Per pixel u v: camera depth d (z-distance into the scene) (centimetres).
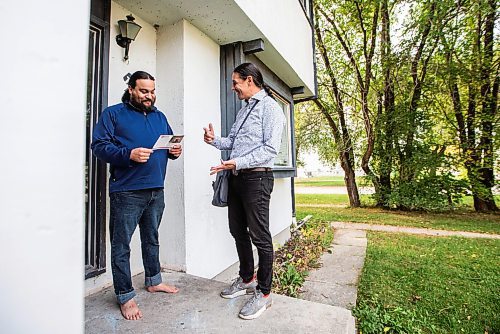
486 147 829
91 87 222
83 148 59
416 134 887
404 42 859
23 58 52
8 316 48
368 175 1002
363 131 1056
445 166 873
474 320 258
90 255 216
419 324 247
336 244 528
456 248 490
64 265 55
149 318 170
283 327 160
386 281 345
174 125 270
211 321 167
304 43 554
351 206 1079
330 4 965
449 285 332
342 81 1046
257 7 296
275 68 449
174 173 265
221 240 315
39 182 52
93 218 218
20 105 51
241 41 329
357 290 318
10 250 49
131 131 183
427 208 881
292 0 456
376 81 964
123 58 246
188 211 264
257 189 181
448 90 858
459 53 827
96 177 220
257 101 195
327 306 186
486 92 828
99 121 179
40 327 51
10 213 49
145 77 189
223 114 330
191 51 283
